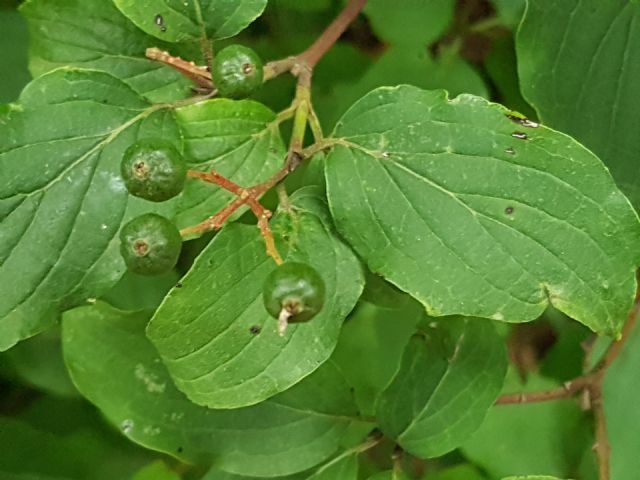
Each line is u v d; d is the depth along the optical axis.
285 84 0.19
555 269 0.14
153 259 0.13
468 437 0.16
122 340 0.16
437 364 0.16
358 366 0.19
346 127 0.14
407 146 0.14
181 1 0.15
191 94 0.16
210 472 0.17
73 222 0.14
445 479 0.19
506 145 0.14
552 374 0.20
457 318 0.16
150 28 0.15
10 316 0.14
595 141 0.17
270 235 0.14
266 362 0.14
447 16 0.19
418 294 0.14
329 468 0.16
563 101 0.17
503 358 0.16
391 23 0.19
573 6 0.17
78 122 0.14
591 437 0.19
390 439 0.16
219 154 0.14
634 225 0.14
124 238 0.13
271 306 0.13
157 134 0.14
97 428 0.20
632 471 0.19
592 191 0.14
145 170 0.13
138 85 0.16
